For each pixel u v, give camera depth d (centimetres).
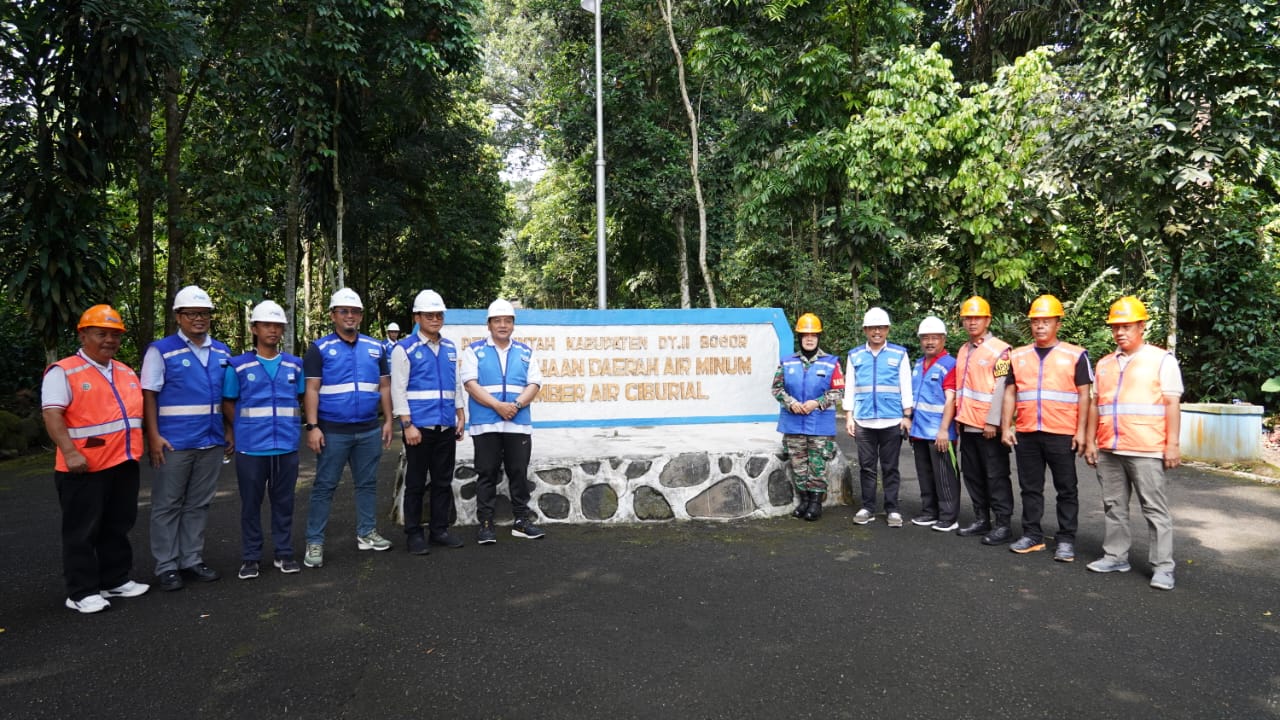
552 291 3122
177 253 1209
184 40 984
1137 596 411
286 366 472
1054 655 331
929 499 584
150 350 439
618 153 1731
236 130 1310
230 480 792
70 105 938
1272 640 347
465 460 600
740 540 538
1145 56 817
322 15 1298
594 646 344
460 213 2048
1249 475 742
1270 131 800
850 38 1384
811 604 399
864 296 1484
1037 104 1077
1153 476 427
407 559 493
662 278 2091
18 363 1344
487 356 536
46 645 351
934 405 570
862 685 303
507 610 393
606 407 695
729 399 717
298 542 544
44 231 920
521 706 287
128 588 423
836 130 1308
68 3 915
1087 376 476
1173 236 888
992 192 1134
